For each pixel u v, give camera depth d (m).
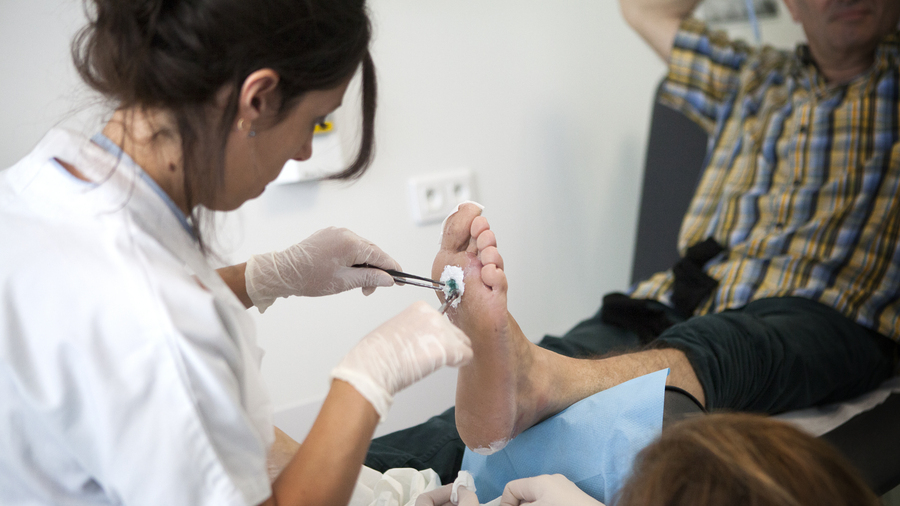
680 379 1.03
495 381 0.81
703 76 1.87
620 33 2.04
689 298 1.56
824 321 1.33
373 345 0.62
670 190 1.97
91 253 0.52
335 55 0.58
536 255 2.01
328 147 1.58
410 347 0.62
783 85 1.74
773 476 0.45
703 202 1.79
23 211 0.56
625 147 2.11
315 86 0.58
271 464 0.83
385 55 1.68
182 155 0.57
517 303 2.01
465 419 0.86
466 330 0.81
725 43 1.85
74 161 0.58
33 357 0.49
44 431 0.51
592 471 0.80
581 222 2.07
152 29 0.52
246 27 0.52
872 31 1.54
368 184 1.69
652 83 2.12
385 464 1.02
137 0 0.52
